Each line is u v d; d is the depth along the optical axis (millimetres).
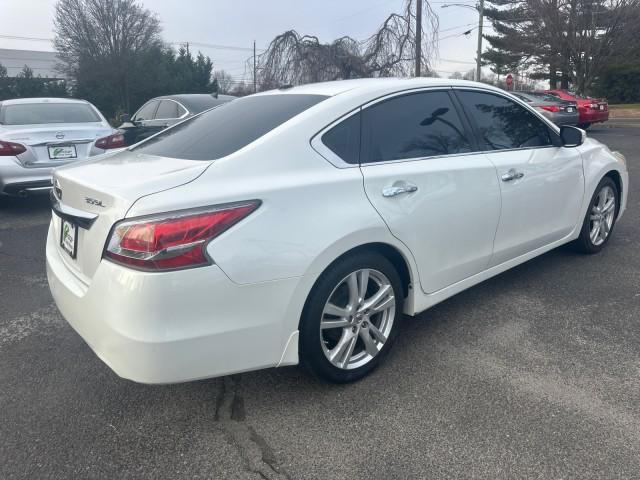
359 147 2879
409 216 2930
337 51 11992
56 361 3250
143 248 2199
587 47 25594
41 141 6809
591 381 2852
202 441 2500
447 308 3820
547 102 15477
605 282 4176
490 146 3582
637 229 5566
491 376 2936
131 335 2229
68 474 2303
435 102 3342
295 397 2812
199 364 2328
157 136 3465
